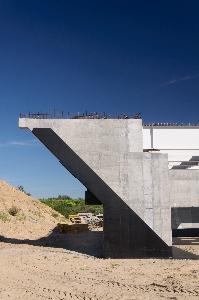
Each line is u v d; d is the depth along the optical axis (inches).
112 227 1080.2
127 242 1074.1
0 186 2258.9
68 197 4197.8
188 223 1658.5
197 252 1197.7
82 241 1433.3
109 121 1095.6
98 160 1083.3
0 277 790.5
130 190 1080.8
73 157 1093.1
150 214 1078.4
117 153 1087.0
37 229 1775.3
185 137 1427.2
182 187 1145.4
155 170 1090.7
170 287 706.2
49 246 1285.7
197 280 762.8
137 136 1096.8
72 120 1091.3
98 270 875.4
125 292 673.6
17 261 976.3
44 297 639.1
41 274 827.4
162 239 1072.2
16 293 661.3
